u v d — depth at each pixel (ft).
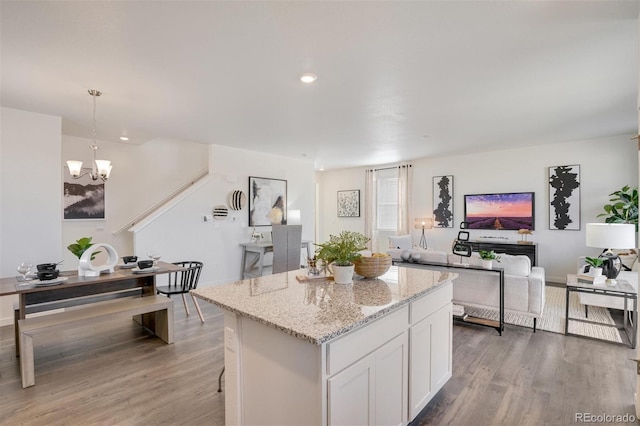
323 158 23.22
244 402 5.63
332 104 11.62
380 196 27.04
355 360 4.92
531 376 8.38
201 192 18.10
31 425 6.56
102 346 10.36
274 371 5.06
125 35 7.09
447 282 7.73
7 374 8.59
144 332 11.54
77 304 11.00
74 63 8.36
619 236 10.14
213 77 9.28
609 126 14.94
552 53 8.05
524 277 11.56
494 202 20.86
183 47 7.63
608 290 10.40
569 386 7.90
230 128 14.88
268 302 5.79
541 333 11.25
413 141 17.78
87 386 8.00
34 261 12.13
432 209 23.56
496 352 9.79
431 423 6.59
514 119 13.66
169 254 16.94
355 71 8.98
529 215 19.60
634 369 8.68
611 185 17.31
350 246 7.28
